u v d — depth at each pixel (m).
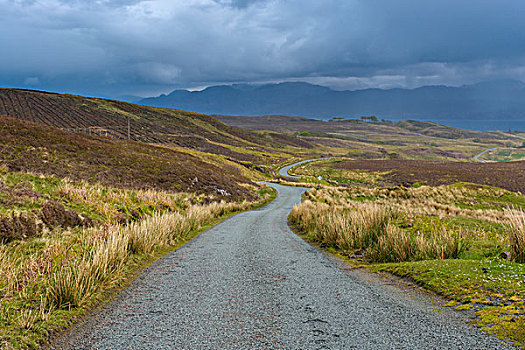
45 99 123.31
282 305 4.64
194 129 153.00
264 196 40.59
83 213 11.07
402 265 6.28
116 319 4.23
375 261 7.38
